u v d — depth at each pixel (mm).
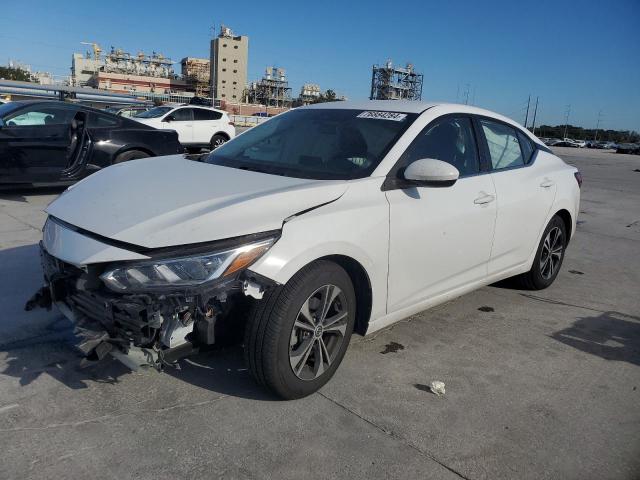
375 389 3049
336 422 2709
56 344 3330
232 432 2576
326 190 2896
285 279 2564
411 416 2807
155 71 151125
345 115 3795
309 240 2660
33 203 7520
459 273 3732
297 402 2861
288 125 3926
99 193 2979
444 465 2449
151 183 3049
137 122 8531
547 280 4910
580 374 3395
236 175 3182
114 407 2717
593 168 22484
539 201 4379
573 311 4500
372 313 3133
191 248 2438
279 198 2732
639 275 5746
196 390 2908
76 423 2570
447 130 3688
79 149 7461
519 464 2486
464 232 3615
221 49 137500
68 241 2641
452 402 2969
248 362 2701
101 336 2477
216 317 2561
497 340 3826
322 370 2916
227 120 18750
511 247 4203
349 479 2320
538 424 2812
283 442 2527
